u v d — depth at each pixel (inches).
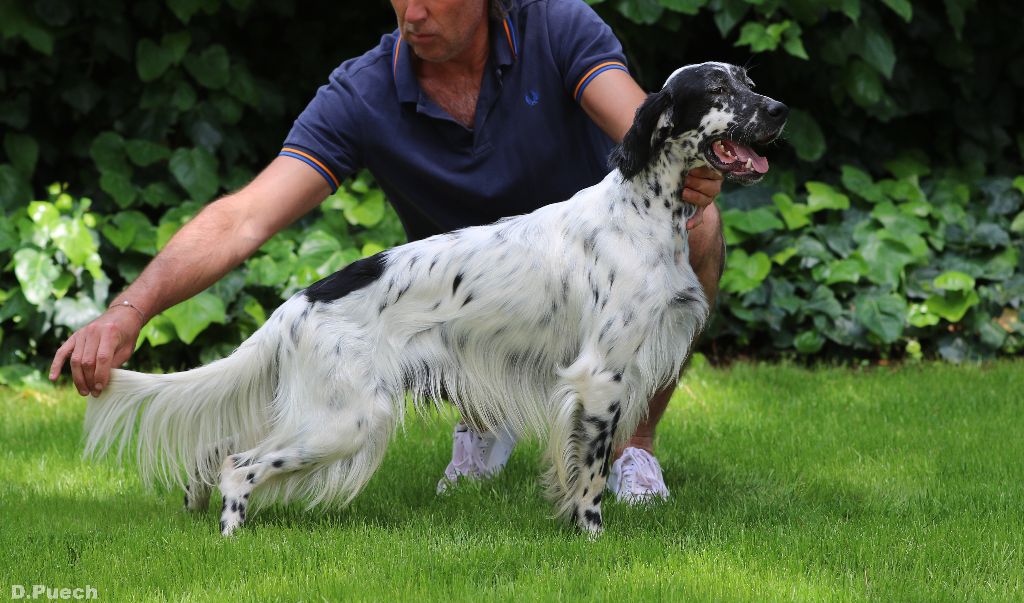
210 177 462.0
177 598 205.8
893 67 498.6
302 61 503.5
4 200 450.3
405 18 252.5
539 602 201.8
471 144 273.1
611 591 206.2
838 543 236.4
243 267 445.4
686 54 519.2
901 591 209.0
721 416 369.1
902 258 458.3
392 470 311.6
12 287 432.8
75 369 233.6
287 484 251.0
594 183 285.0
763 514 265.1
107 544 235.0
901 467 304.5
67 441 335.9
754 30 456.4
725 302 457.7
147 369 435.2
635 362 241.8
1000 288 467.2
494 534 247.4
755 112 230.5
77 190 487.8
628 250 240.5
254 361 250.4
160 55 462.3
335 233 463.2
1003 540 238.2
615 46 274.2
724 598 204.2
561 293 244.8
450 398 252.8
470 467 304.8
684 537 245.0
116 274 450.9
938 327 464.4
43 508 267.6
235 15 486.0
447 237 252.7
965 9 493.4
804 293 466.6
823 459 315.6
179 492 292.5
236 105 476.4
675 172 240.5
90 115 482.0
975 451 318.0
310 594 205.9
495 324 248.5
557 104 274.7
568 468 247.4
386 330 247.4
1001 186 502.0
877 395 391.9
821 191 478.6
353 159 274.8
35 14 448.5
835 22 483.2
